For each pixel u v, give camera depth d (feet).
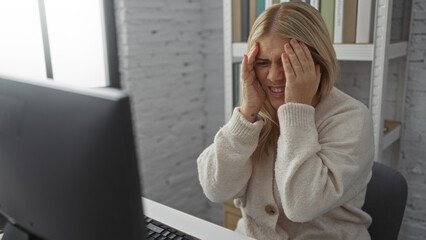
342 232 3.31
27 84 1.95
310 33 2.97
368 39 4.63
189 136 7.61
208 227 3.23
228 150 3.26
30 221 2.10
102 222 1.83
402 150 5.81
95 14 6.21
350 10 4.66
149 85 6.69
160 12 6.61
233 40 5.68
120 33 6.26
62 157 1.84
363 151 3.08
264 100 3.32
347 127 3.08
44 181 1.94
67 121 1.79
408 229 6.03
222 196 3.39
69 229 1.94
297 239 3.33
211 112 7.70
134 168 1.75
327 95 3.28
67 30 5.93
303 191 2.85
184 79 7.27
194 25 7.23
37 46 5.65
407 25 5.37
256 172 3.44
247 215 3.62
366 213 3.46
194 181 7.92
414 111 5.58
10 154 2.05
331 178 2.91
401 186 3.62
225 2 5.59
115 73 6.45
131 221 1.79
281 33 2.98
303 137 2.95
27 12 5.47
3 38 5.28
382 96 4.60
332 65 3.15
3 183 2.16
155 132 6.93
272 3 5.17
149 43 6.56
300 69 2.96
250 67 3.20
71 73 6.10
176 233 3.04
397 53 5.00
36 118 1.90
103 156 1.72
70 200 1.88
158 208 3.60
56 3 5.74
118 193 1.75
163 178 7.23
